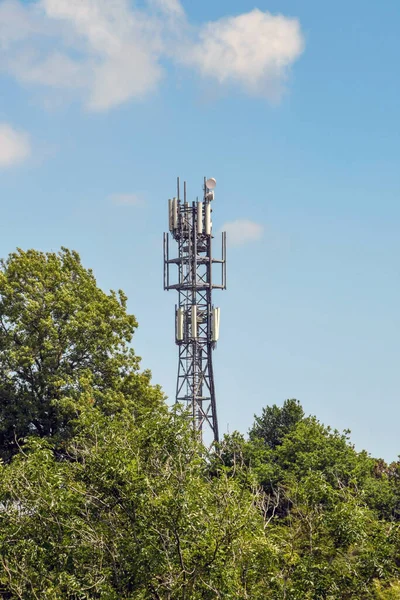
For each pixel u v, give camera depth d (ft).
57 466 169.17
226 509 150.41
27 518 161.99
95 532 153.89
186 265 454.81
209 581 145.18
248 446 323.78
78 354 297.53
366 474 322.14
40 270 308.60
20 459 184.34
